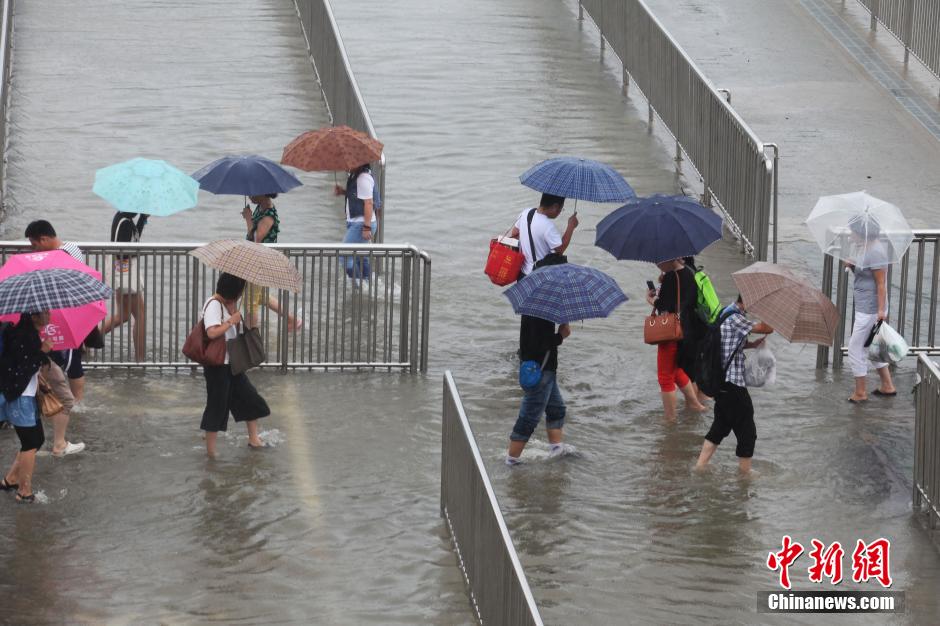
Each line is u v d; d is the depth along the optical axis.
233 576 25.03
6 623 23.28
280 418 31.61
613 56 59.06
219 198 45.28
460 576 25.28
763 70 56.06
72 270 27.56
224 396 29.08
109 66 54.91
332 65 49.91
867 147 49.47
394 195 45.44
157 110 51.03
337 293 34.03
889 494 28.80
